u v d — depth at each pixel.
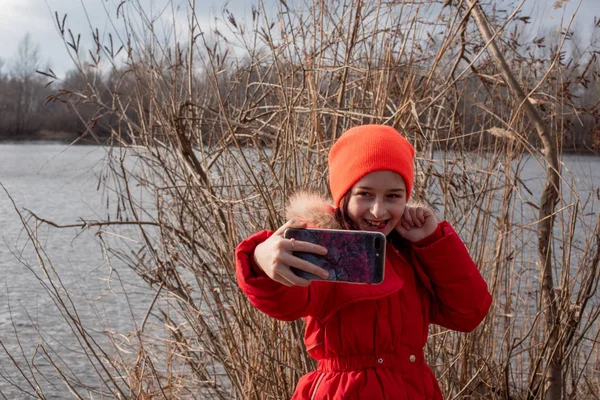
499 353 3.87
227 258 3.33
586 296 3.48
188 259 3.57
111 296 6.18
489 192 3.55
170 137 3.65
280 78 3.31
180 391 3.47
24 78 37.06
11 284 6.80
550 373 3.53
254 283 1.84
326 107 3.44
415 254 2.12
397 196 2.00
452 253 2.04
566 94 3.70
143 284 6.59
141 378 3.29
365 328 1.98
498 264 3.48
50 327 5.45
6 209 13.59
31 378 4.50
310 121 3.48
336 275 1.81
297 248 1.78
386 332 1.98
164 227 3.61
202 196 3.50
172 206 3.68
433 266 2.05
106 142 3.89
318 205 2.07
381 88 3.39
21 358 4.85
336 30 3.49
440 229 2.09
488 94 3.77
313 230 1.82
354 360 1.99
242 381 3.24
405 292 2.06
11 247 8.80
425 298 2.13
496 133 3.37
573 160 4.00
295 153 3.28
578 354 3.70
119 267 7.23
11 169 24.22
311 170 3.35
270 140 3.80
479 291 2.07
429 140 3.44
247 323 3.16
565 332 3.51
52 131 36.16
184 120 3.84
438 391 2.10
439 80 3.54
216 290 3.35
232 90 3.92
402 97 3.39
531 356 3.77
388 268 2.03
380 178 1.96
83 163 25.64
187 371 3.66
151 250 3.63
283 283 1.80
